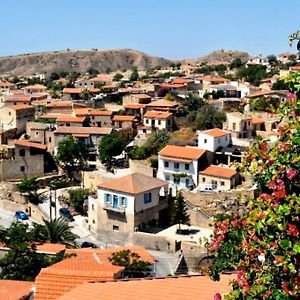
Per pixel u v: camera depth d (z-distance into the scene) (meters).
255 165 13.58
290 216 11.27
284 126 13.08
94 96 179.12
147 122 132.38
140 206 78.50
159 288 22.83
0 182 110.44
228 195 82.31
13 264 48.22
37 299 28.67
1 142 127.38
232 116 111.38
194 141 114.00
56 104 154.50
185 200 85.25
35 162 115.12
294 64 195.75
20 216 94.56
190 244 67.44
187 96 156.62
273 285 11.27
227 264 14.16
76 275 30.52
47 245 56.47
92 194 97.69
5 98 168.50
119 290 23.11
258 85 173.38
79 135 120.88
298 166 11.95
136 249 50.50
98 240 81.06
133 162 109.31
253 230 12.23
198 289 22.25
